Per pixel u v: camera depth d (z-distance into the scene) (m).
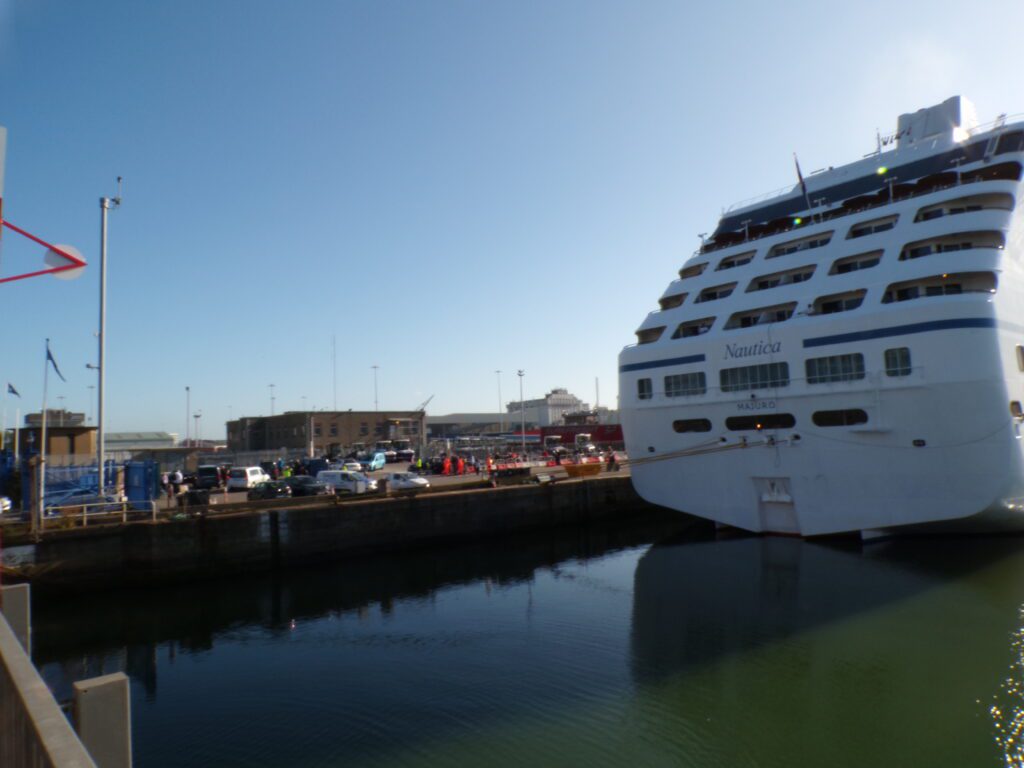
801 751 13.49
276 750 14.18
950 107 34.53
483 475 48.84
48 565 25.84
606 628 21.25
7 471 39.06
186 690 17.55
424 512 35.78
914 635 18.84
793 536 27.23
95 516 28.41
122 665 19.73
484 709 15.74
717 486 29.02
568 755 13.59
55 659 20.38
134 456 71.94
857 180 34.12
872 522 24.64
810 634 19.52
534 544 36.94
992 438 22.28
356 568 31.42
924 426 23.14
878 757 13.18
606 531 40.47
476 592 26.77
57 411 76.62
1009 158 28.47
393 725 15.11
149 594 27.09
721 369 28.31
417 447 89.06
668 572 27.78
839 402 24.91
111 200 33.38
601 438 87.31
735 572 26.33
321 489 39.66
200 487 46.19
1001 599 21.17
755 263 31.23
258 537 30.33
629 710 15.45
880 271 25.77
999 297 23.12
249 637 21.89
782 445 26.70
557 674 17.67
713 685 16.59
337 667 18.80
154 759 13.94
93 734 5.71
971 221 25.39
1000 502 22.59
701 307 30.86
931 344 22.83
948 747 13.39
